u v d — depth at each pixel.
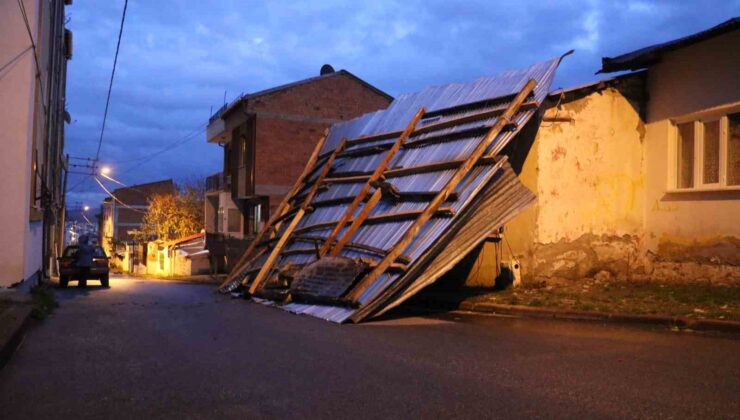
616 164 13.07
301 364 6.75
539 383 5.68
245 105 30.50
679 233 12.40
